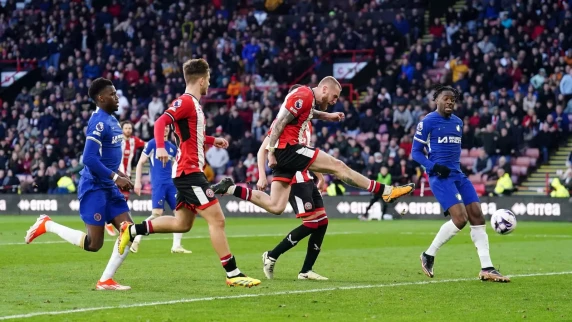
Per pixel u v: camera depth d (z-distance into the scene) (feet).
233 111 175.94
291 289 56.70
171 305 49.21
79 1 217.36
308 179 62.80
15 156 183.21
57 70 207.21
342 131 172.04
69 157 180.45
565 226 129.18
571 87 161.58
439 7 198.90
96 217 57.98
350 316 46.14
